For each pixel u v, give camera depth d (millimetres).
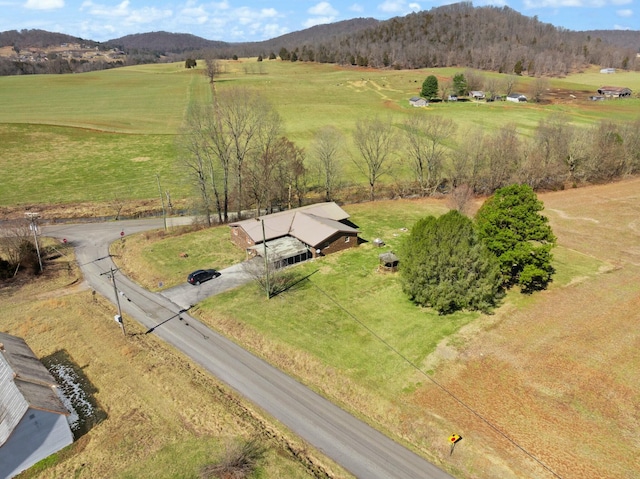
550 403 31156
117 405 32344
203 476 26422
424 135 85125
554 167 79875
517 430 29094
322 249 54094
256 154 72000
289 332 39656
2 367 31891
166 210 75812
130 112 127688
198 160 68375
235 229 58281
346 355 36531
